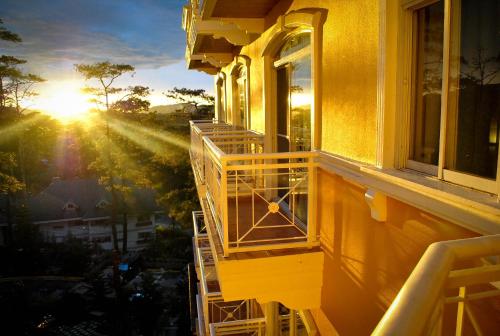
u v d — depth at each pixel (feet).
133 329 82.53
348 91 11.42
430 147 8.65
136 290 99.30
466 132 7.38
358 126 10.92
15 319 82.02
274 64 20.38
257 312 27.81
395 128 9.36
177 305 87.76
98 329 82.48
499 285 5.90
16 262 106.73
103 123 154.92
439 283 3.20
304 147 16.99
